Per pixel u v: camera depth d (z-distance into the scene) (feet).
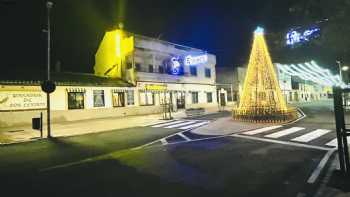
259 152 31.12
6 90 64.95
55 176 23.79
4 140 45.78
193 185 20.08
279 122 57.77
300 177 21.06
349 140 33.12
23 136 49.83
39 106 70.49
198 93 120.98
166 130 54.29
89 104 81.71
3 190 20.33
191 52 119.14
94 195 18.63
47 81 48.11
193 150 33.65
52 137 48.60
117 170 25.13
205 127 56.08
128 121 73.56
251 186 19.45
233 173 22.94
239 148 33.96
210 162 27.12
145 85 97.86
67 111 76.18
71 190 19.86
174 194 18.28
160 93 103.81
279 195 17.49
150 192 18.84
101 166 26.91
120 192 19.03
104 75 105.50
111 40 100.63
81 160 30.07
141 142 41.22
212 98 128.47
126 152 33.86
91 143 41.70
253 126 53.98
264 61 61.31
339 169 21.36
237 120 63.62
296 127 50.90
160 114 94.53
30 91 68.95
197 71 121.39
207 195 17.94
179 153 32.09
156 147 36.65
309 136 40.83
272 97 60.59
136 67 95.81
